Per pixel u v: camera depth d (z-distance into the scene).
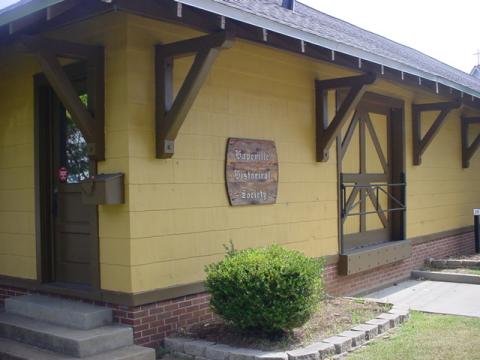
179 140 5.93
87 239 6.18
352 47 6.33
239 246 6.57
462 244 12.43
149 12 4.97
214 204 6.28
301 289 5.34
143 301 5.50
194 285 5.99
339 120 7.64
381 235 9.68
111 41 5.59
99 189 5.37
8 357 5.21
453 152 12.17
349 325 6.04
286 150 7.32
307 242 7.62
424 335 6.04
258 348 5.25
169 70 5.65
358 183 9.00
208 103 6.26
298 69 7.55
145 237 5.55
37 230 6.55
